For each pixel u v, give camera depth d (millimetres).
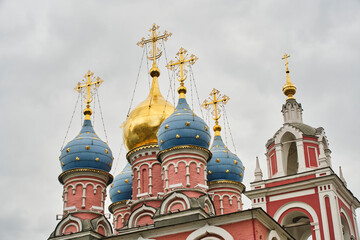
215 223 37062
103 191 47719
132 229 42312
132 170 49625
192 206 39656
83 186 46656
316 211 44000
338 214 43281
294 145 50688
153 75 54531
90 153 47656
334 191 44500
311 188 45062
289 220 46562
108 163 48625
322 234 42938
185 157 43938
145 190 47656
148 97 53094
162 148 45469
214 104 58531
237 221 36438
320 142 47500
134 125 50344
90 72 54406
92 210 45812
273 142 49125
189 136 44625
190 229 37719
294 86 52906
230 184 52062
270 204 45875
